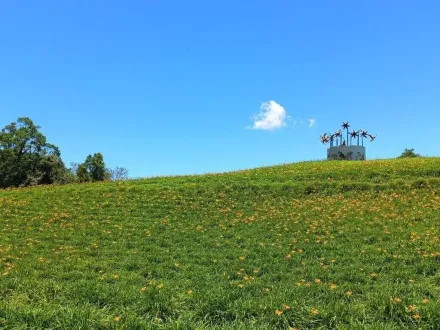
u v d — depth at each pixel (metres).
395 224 18.11
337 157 54.22
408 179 27.23
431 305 8.45
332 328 8.18
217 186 27.84
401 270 12.09
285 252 14.91
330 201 23.70
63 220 21.20
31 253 15.71
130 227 19.67
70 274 12.88
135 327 8.02
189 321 8.45
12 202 25.66
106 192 27.52
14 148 69.62
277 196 25.61
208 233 18.36
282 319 8.47
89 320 8.24
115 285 11.35
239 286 10.90
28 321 8.39
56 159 73.88
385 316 8.38
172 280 12.13
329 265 13.12
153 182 31.02
